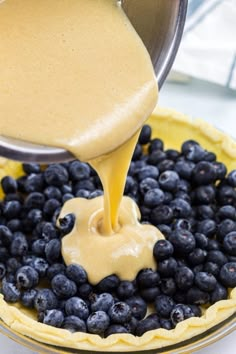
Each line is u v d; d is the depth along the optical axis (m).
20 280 0.55
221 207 0.62
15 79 0.48
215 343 0.55
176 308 0.54
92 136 0.47
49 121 0.47
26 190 0.63
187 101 0.75
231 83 0.75
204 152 0.64
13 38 0.49
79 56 0.49
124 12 0.51
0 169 0.64
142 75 0.49
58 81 0.48
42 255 0.58
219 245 0.59
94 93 0.48
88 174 0.63
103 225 0.58
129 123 0.48
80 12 0.50
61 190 0.62
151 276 0.56
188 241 0.57
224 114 0.74
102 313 0.54
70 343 0.51
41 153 0.46
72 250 0.57
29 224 0.60
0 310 0.53
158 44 0.51
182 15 0.51
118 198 0.56
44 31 0.49
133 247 0.57
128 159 0.54
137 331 0.54
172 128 0.67
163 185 0.62
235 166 0.65
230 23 0.77
